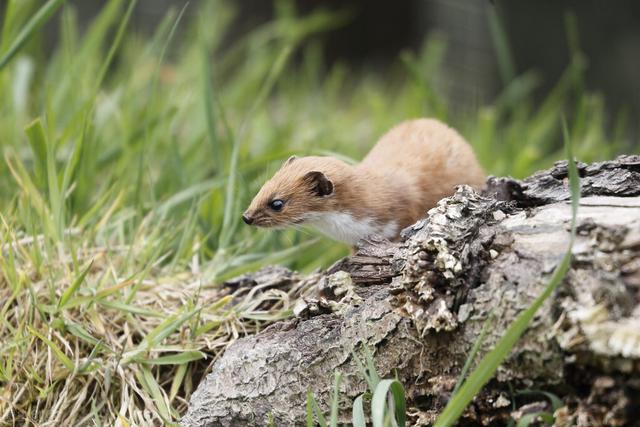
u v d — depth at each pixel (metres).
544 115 14.95
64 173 8.26
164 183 9.99
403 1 24.50
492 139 12.87
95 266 7.79
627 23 19.22
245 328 7.00
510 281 5.18
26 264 7.45
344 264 6.42
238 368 6.18
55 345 6.54
